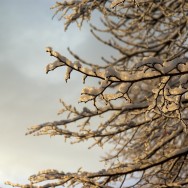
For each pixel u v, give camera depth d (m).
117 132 4.38
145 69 2.52
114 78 2.63
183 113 4.69
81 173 3.84
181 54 4.64
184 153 3.93
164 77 2.71
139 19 5.43
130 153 5.42
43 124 4.24
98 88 2.72
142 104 4.08
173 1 5.29
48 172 3.87
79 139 4.32
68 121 4.26
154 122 4.60
